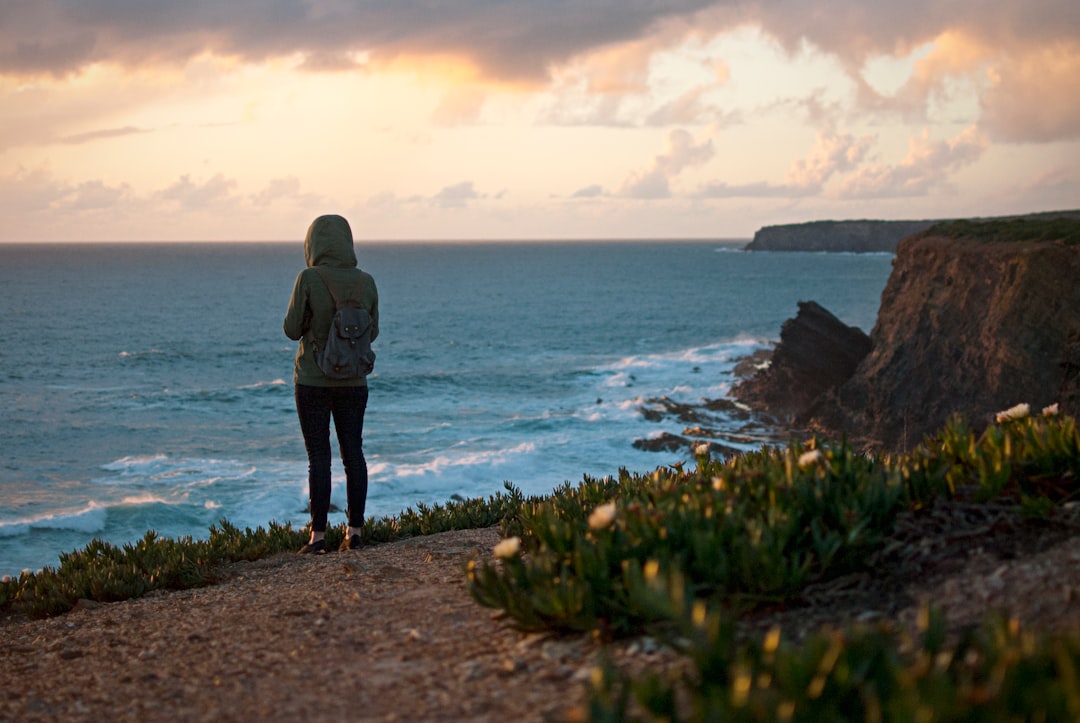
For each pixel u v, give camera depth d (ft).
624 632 10.49
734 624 9.69
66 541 64.49
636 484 17.74
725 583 10.50
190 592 18.54
